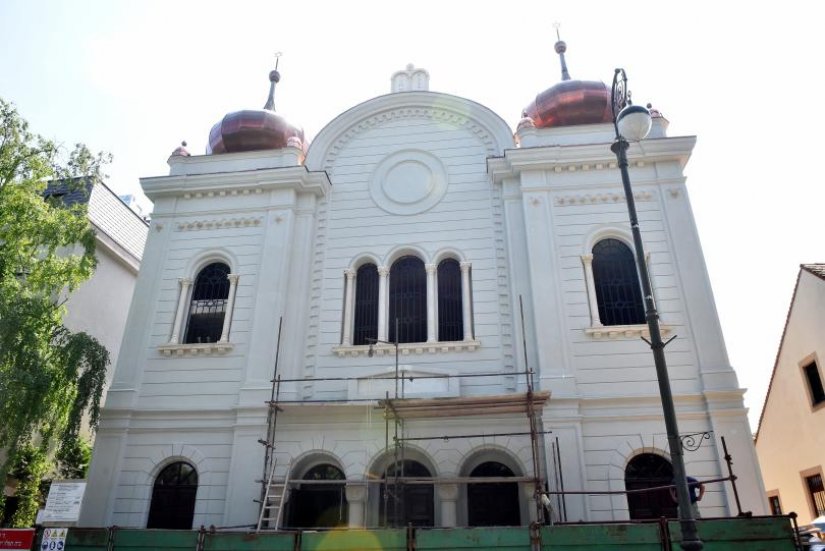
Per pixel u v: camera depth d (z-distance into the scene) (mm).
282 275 19109
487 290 18516
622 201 18906
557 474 15602
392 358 17938
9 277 16891
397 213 20047
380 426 16953
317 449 16875
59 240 17906
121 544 12641
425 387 16969
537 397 15195
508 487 16578
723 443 14453
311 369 18156
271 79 25359
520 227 18984
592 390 16641
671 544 11133
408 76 22734
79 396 16750
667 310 17438
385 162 21000
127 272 26891
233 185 20703
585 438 16156
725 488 15234
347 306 19000
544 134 20266
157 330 19234
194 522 16531
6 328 15344
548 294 17688
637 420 16203
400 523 16516
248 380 17766
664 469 15906
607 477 15695
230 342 18516
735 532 11016
